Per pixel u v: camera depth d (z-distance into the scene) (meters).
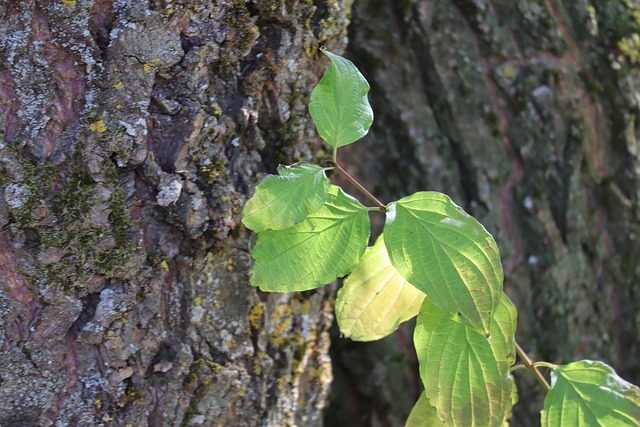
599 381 0.99
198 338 1.01
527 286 1.31
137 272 0.98
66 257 0.96
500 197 1.29
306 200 0.94
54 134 0.96
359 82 0.95
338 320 1.01
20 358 0.96
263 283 0.95
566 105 1.31
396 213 0.94
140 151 0.97
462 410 0.97
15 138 0.95
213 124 0.99
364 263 0.99
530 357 1.32
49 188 0.96
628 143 1.38
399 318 1.01
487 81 1.28
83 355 0.98
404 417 1.31
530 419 1.33
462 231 0.93
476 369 0.96
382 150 1.28
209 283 1.01
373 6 1.26
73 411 0.98
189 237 1.00
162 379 1.00
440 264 0.93
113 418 0.99
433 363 0.96
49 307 0.97
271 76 1.02
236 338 1.03
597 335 1.40
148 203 0.98
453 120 1.28
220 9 0.99
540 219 1.30
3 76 0.95
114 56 0.97
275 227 0.93
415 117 1.27
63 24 0.96
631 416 0.98
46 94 0.96
